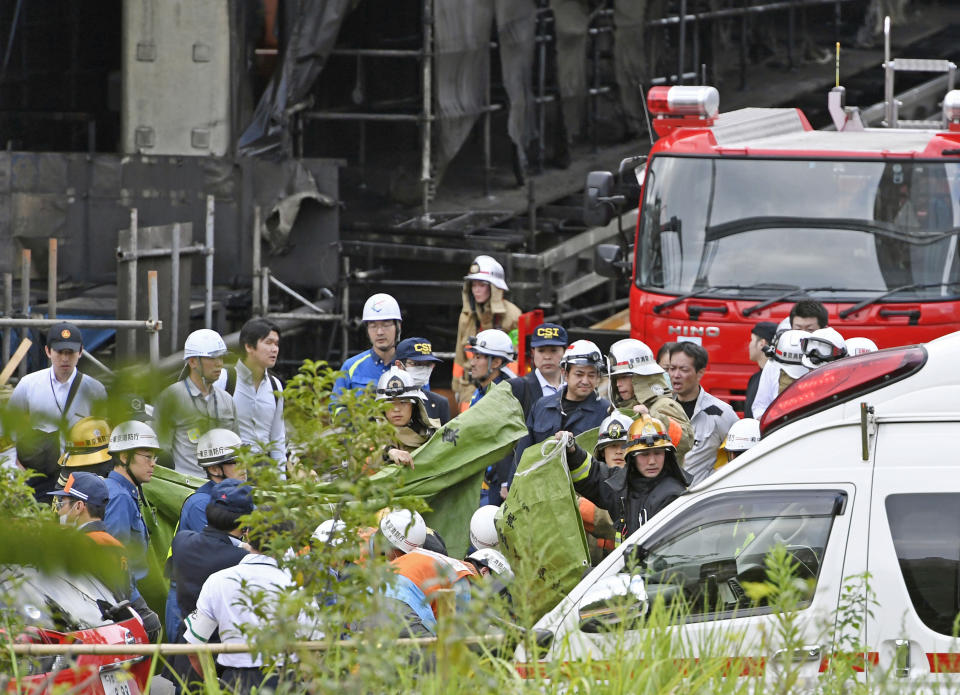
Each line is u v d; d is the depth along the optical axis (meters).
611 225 58.88
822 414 18.03
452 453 25.72
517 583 17.73
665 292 39.31
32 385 8.23
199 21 51.56
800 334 28.39
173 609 21.67
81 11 64.31
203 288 50.31
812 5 84.00
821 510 17.48
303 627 16.20
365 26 63.09
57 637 17.23
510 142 68.69
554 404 28.67
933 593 16.86
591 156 68.69
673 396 28.22
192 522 21.84
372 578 15.57
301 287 51.72
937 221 38.41
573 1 64.31
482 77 59.72
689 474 30.09
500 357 33.56
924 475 17.22
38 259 49.88
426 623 18.47
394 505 16.45
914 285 38.06
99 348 45.91
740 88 78.75
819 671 16.73
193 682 17.75
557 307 56.91
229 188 50.03
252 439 17.02
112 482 19.94
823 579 17.19
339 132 64.56
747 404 33.06
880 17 90.31
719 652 16.39
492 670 16.17
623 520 22.81
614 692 15.09
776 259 38.78
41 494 18.73
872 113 58.09
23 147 61.88
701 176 39.72
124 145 51.84
